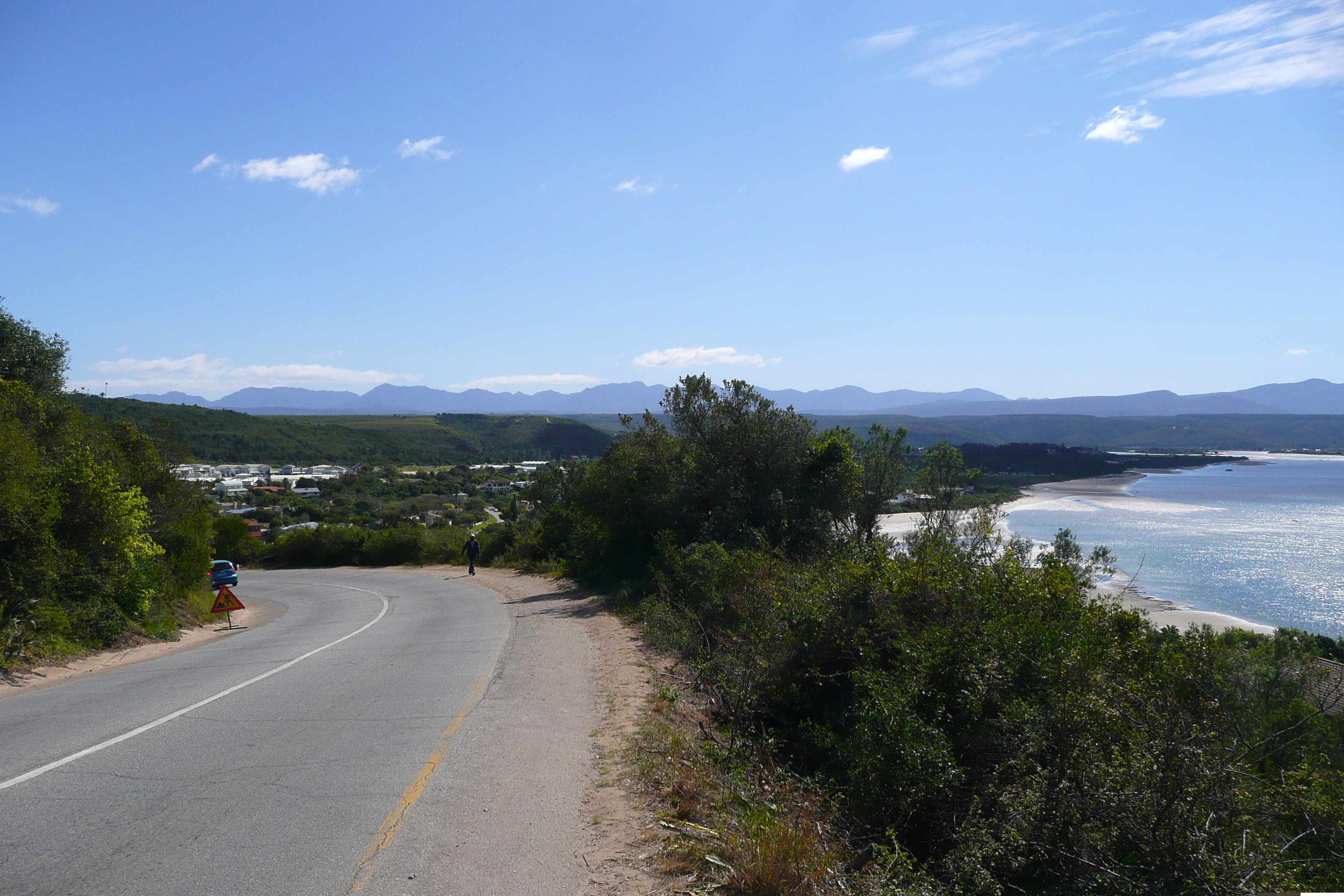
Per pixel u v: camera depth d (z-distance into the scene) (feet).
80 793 17.44
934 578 26.94
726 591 40.91
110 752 20.76
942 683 21.63
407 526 139.74
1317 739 20.84
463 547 131.54
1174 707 17.40
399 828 15.46
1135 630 24.58
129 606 49.57
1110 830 15.81
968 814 17.95
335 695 28.35
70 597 44.16
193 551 68.90
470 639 43.57
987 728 20.10
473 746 21.34
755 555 44.11
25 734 22.76
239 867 13.62
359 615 63.93
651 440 71.10
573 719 24.58
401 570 120.37
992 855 16.47
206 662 38.65
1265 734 20.39
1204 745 16.53
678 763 20.16
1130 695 18.52
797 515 63.36
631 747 21.43
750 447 66.54
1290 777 16.87
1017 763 18.21
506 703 26.63
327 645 43.65
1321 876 14.76
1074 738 17.80
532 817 16.29
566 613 54.75
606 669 33.12
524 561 109.29
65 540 45.70
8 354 57.82
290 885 12.98
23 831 15.20
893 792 19.45
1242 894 14.23
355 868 13.64
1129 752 16.93
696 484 65.87
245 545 146.41
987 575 25.49
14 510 39.42
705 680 31.04
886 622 26.20
